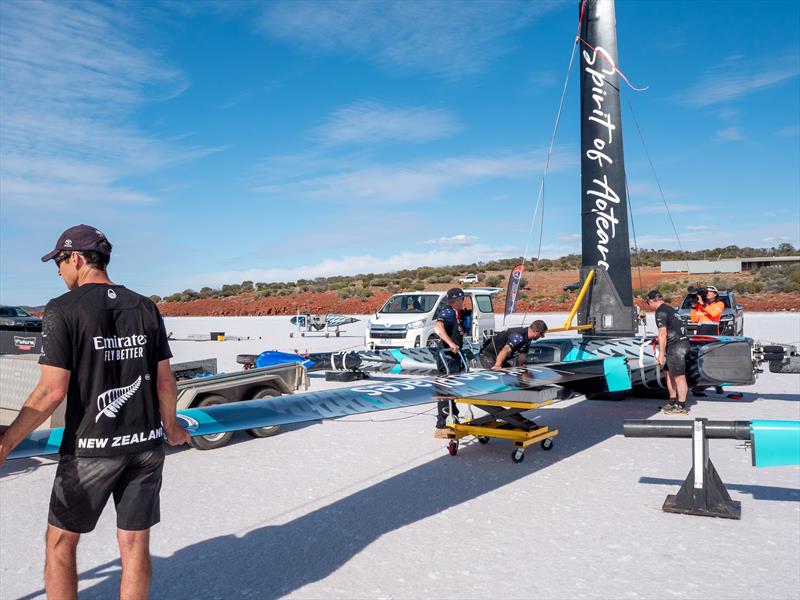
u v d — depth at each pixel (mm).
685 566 3941
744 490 5539
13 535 4719
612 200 10516
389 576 3846
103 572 4012
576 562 4023
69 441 2705
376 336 15234
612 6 10602
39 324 24188
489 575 3840
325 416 4691
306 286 74750
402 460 6766
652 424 5117
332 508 5168
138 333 2854
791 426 4699
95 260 2910
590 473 6160
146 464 2900
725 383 8984
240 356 12539
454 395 5477
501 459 6766
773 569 3877
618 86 10516
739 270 72000
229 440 7559
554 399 6949
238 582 3789
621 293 10500
